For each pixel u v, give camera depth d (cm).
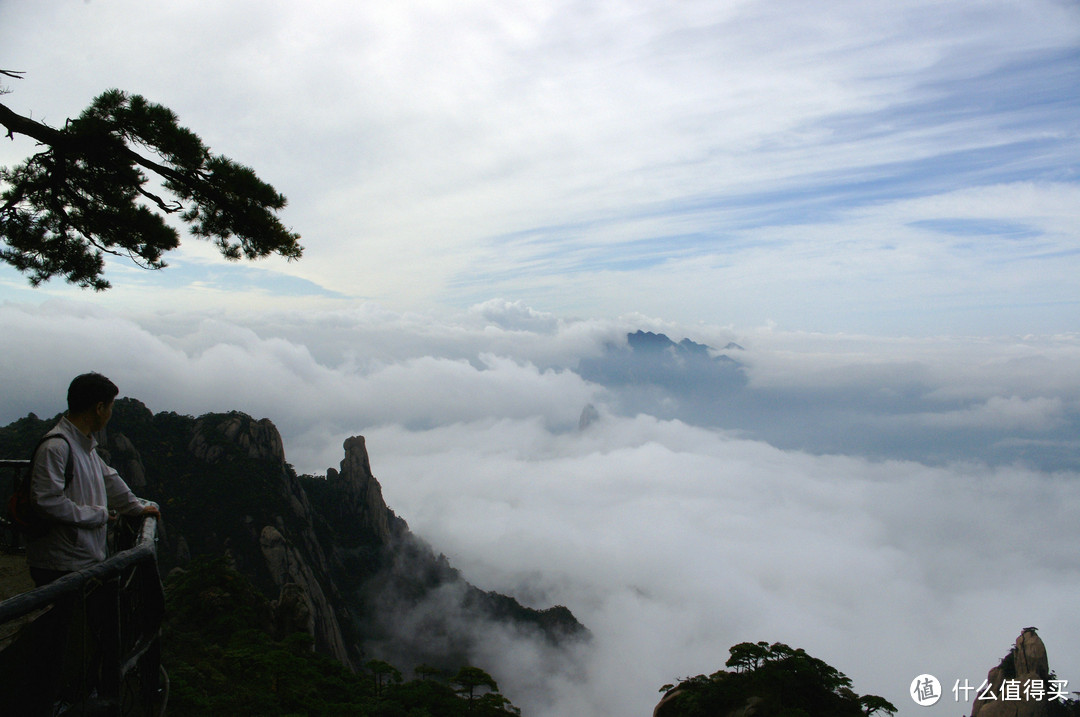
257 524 7188
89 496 509
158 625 514
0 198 1254
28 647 352
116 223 1253
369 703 2605
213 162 1237
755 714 3017
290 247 1319
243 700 1931
